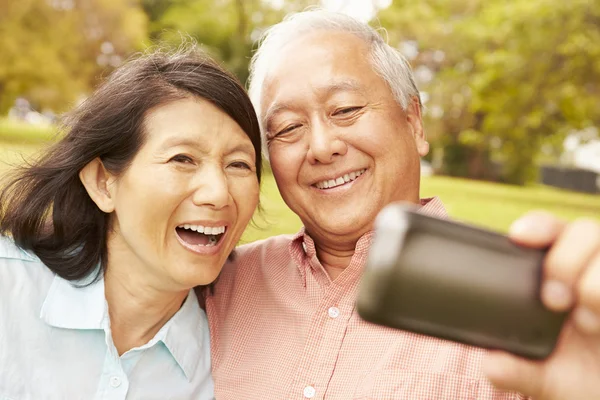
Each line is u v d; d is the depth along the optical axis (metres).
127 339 1.83
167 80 1.67
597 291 0.66
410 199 2.04
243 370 1.89
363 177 1.94
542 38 14.51
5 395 1.68
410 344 1.73
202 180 1.62
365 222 1.94
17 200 1.89
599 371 0.77
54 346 1.75
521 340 0.73
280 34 2.03
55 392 1.72
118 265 1.79
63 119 1.94
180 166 1.62
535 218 0.72
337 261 2.08
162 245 1.65
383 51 2.00
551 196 20.27
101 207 1.75
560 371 0.78
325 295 1.87
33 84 17.97
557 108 16.52
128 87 1.69
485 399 1.62
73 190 1.84
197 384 1.89
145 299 1.77
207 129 1.63
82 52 18.28
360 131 1.90
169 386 1.84
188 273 1.66
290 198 2.02
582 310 0.72
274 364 1.85
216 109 1.67
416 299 0.70
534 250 0.73
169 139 1.61
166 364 1.85
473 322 0.71
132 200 1.65
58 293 1.78
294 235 2.08
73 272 1.78
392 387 1.67
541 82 15.16
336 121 1.91
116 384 1.74
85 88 18.59
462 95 19.69
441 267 0.70
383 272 0.70
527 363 0.77
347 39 1.96
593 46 14.01
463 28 17.91
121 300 1.80
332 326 1.83
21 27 17.34
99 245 1.81
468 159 25.42
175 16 20.44
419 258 0.70
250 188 1.72
